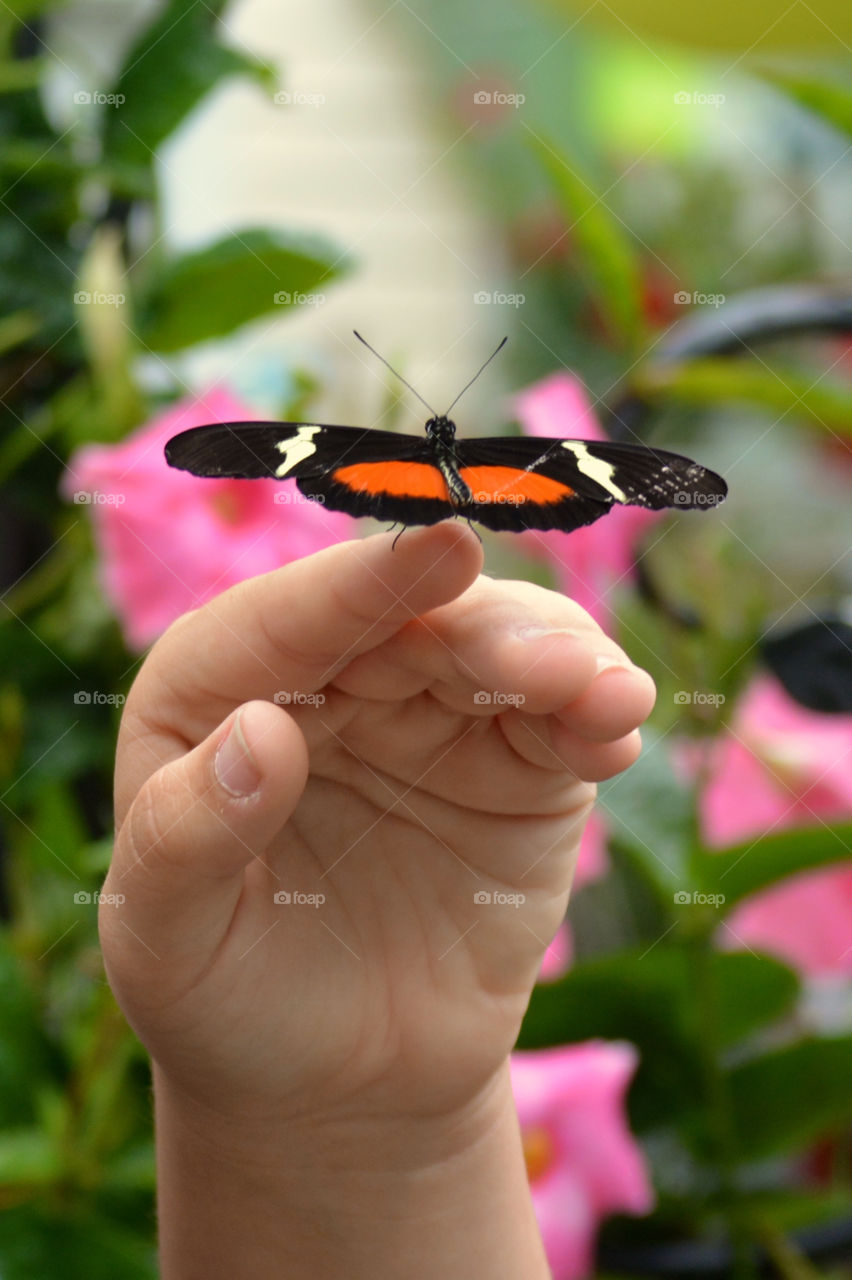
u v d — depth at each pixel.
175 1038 0.39
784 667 0.46
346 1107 0.40
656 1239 0.46
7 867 0.47
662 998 0.44
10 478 0.48
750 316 0.49
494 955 0.41
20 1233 0.43
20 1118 0.44
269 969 0.39
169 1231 0.41
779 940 0.47
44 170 0.48
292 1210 0.40
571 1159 0.45
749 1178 0.48
